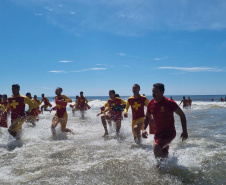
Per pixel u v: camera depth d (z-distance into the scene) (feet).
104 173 11.78
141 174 11.54
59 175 11.63
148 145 18.65
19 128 22.43
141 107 20.63
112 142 20.25
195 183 10.25
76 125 32.76
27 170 12.59
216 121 32.71
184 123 13.12
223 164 12.72
